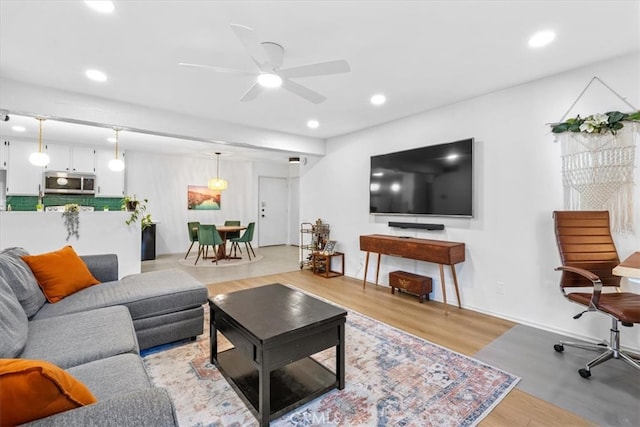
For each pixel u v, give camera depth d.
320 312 1.96
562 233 2.45
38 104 3.00
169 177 7.30
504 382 2.02
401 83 3.00
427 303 3.67
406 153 4.00
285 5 1.83
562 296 2.79
